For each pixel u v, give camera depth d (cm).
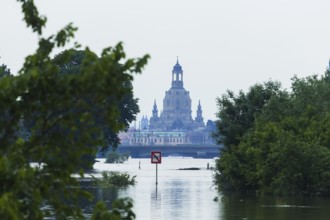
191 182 17888
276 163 12506
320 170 12369
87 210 8569
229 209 9288
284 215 8406
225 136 16225
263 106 16225
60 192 3005
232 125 16112
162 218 7950
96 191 13350
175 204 10125
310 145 12488
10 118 2944
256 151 13200
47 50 2930
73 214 2966
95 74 2738
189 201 10769
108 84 2758
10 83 2770
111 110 2927
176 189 14275
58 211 2948
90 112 2920
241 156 14238
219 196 12075
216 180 15288
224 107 16400
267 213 8688
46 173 2911
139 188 14600
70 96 2788
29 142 2902
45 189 2861
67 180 2950
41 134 2905
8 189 2611
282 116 15512
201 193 12950
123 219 2945
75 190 2983
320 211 9012
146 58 2794
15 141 2900
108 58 2759
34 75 2742
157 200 10925
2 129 2892
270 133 13212
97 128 2944
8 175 2614
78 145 2922
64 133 2931
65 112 2897
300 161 12381
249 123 16275
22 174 2603
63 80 2775
